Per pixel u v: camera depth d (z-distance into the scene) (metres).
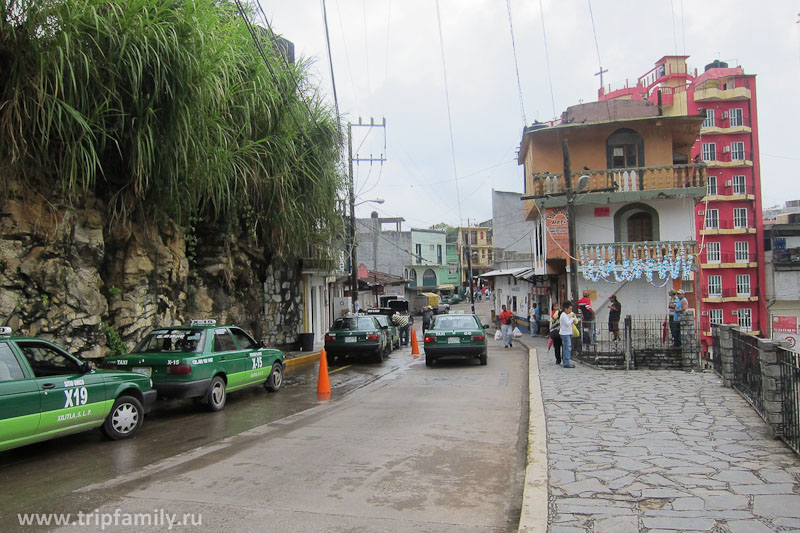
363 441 7.61
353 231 26.61
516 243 46.34
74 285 10.72
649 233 23.67
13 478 6.20
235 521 4.75
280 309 21.02
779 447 6.61
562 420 8.33
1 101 8.85
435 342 16.86
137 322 12.41
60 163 9.83
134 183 10.98
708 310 44.19
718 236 44.59
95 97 9.73
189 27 10.23
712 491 5.10
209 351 10.30
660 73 45.94
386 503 5.18
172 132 10.41
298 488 5.62
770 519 4.41
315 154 17.23
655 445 6.78
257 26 14.69
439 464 6.48
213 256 16.08
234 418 9.66
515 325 37.12
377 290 48.81
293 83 15.83
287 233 17.03
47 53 8.47
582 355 16.16
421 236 78.69
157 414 10.12
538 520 4.47
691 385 11.62
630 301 22.94
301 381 14.61
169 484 5.80
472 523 4.71
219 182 12.55
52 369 7.23
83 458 7.06
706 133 44.78
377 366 17.86
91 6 8.76
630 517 4.53
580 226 23.77
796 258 43.09
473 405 10.34
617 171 22.77
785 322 42.28
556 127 24.19
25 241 9.99
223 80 11.41
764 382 7.20
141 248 12.65
